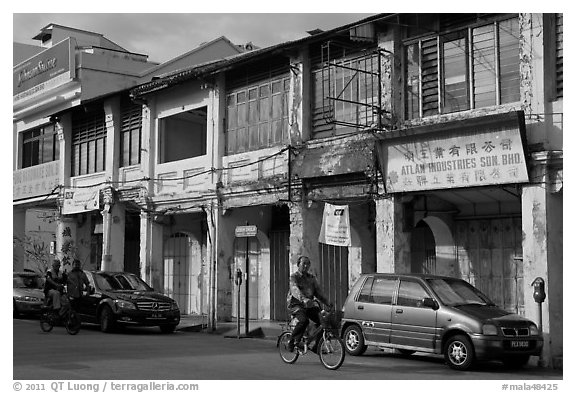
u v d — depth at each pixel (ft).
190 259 84.64
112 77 95.81
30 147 105.91
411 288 46.06
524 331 42.14
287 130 65.62
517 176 47.21
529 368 44.29
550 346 45.37
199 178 74.28
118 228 85.92
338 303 65.26
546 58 47.39
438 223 59.26
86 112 91.76
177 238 86.69
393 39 56.34
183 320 75.41
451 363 42.37
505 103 50.08
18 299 79.51
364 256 63.41
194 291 83.71
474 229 57.98
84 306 66.54
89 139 91.97
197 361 43.86
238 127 71.20
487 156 48.47
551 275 46.24
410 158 52.95
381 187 55.67
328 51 55.83
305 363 43.37
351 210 63.16
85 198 89.81
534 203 46.83
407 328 44.98
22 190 104.78
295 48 63.31
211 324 68.85
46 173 99.55
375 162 55.62
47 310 63.36
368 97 58.80
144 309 63.72
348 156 57.77
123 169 85.30
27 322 75.31
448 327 42.68
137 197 81.97
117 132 86.74
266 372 39.14
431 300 43.86
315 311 42.19
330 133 61.62
